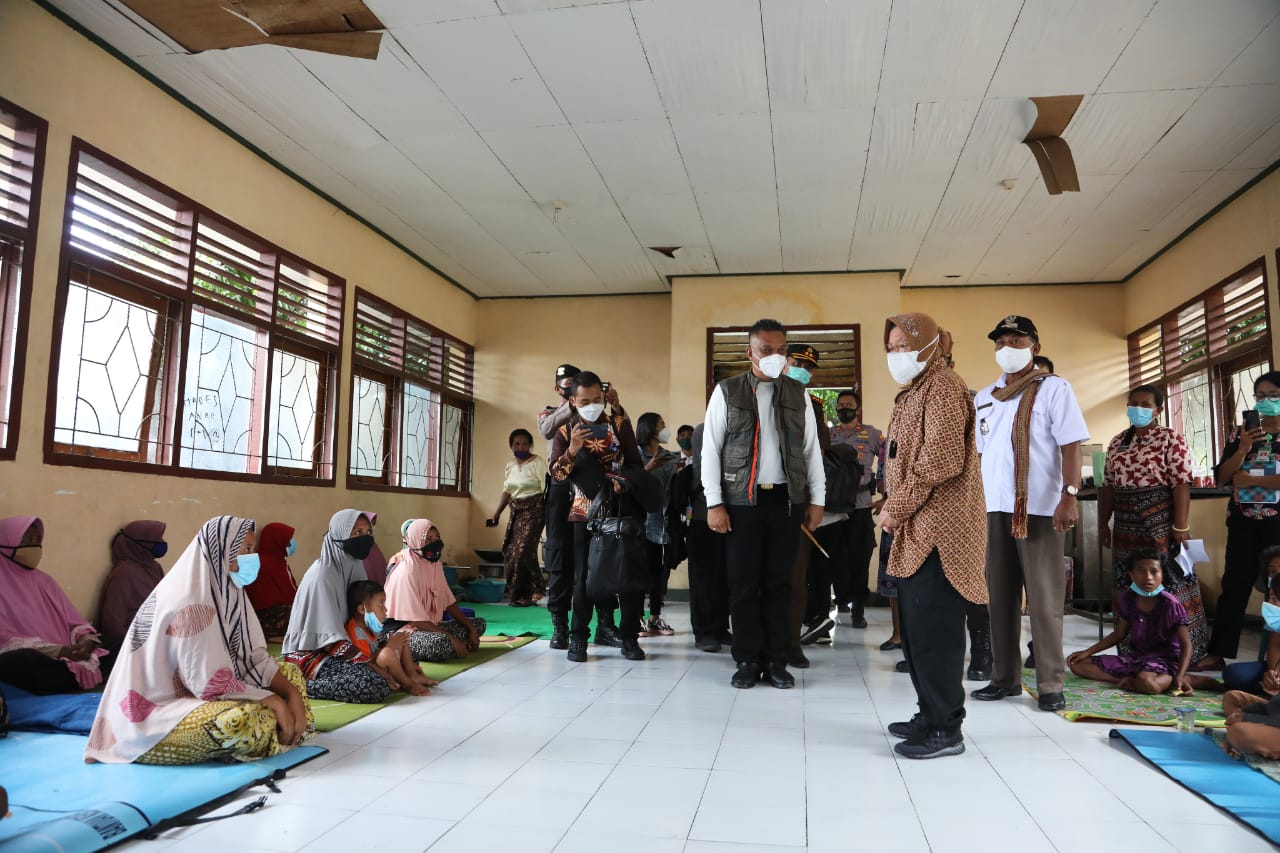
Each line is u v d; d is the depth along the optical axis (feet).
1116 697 10.68
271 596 16.22
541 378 27.35
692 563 15.05
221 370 16.12
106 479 13.20
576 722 9.50
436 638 13.33
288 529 16.70
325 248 19.31
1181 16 12.03
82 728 8.71
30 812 6.17
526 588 23.07
